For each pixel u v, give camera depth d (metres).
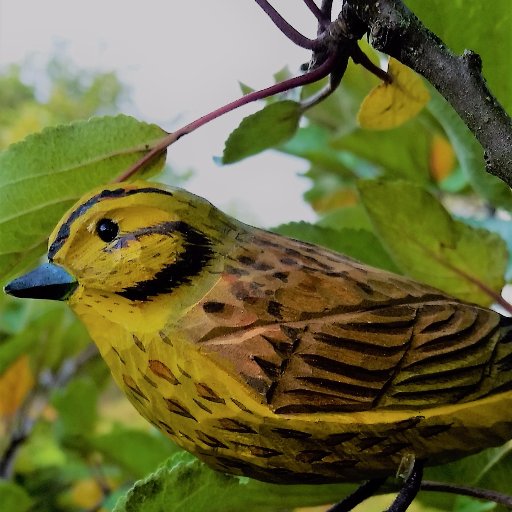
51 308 1.34
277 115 1.10
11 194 1.09
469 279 1.13
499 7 1.09
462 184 1.20
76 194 1.10
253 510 1.10
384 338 1.07
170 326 1.07
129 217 1.07
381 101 1.10
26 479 1.44
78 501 1.52
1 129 2.48
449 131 1.12
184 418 1.07
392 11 1.05
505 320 1.08
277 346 1.06
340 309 1.07
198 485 1.09
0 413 1.44
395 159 1.20
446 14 1.10
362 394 1.06
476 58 1.05
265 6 1.07
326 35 1.07
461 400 1.06
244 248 1.08
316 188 1.43
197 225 1.07
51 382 1.51
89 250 1.07
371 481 1.09
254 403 1.06
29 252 1.10
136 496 1.08
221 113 1.08
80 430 1.33
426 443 1.07
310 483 1.08
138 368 1.07
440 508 1.12
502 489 1.11
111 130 1.09
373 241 1.15
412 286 1.08
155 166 1.10
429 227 1.13
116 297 1.07
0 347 1.33
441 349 1.07
